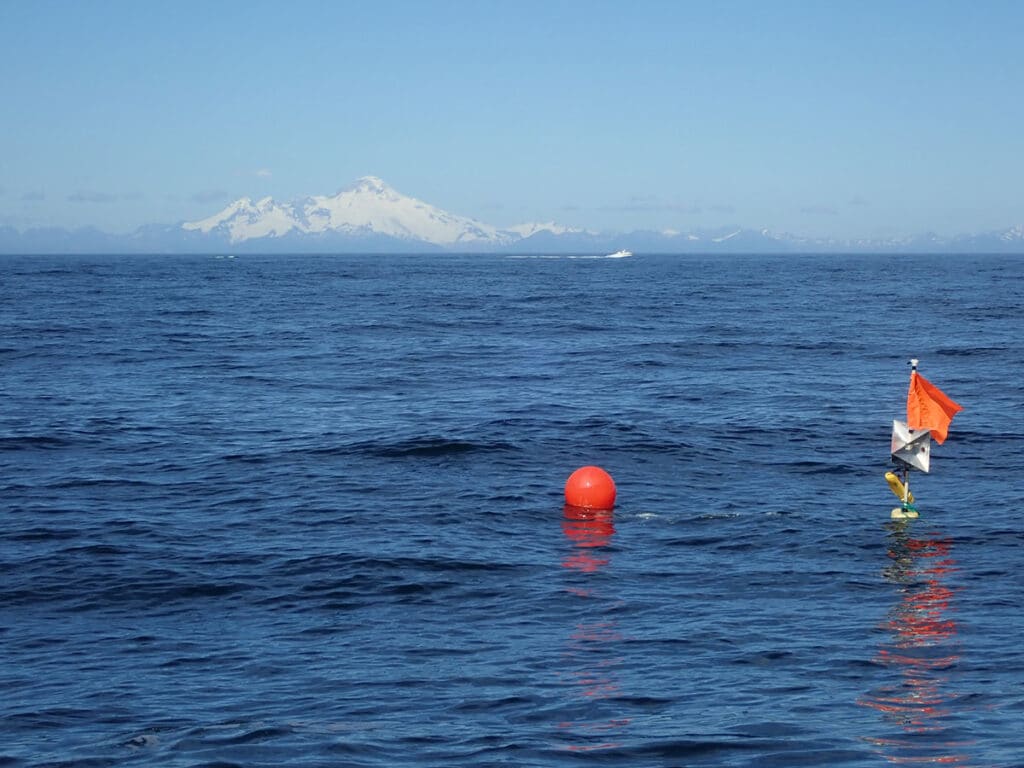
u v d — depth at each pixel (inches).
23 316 2529.5
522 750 368.8
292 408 1183.6
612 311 2824.8
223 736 384.8
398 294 3737.7
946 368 1550.2
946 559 624.7
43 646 494.6
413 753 367.2
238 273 6171.3
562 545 660.1
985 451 948.6
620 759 360.5
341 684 440.5
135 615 539.2
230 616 536.4
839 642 484.4
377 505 757.9
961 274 6067.9
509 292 3900.1
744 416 1126.4
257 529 695.1
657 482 836.0
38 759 366.9
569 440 983.6
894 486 723.4
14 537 673.6
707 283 4768.7
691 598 555.8
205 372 1502.2
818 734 378.6
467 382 1401.3
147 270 6717.5
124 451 948.6
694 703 413.1
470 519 721.6
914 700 412.5
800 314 2696.9
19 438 998.4
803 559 627.8
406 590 572.4
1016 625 506.9
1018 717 391.9
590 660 466.0
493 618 528.4
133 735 388.2
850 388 1342.3
